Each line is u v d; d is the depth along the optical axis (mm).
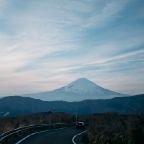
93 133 26594
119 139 20375
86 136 29578
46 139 27562
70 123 63625
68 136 33031
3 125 37000
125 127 27922
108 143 21000
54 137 30625
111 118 59469
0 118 46375
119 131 23859
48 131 41656
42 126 44062
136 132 18281
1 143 19328
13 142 23203
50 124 49219
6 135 21938
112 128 27672
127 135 19922
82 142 26609
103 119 61750
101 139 22078
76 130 46906
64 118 67438
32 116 57188
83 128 51094
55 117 64625
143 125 18688
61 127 55812
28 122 46219
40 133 36312
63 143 24391
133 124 19000
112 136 22000
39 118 54594
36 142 24016
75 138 30453
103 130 26797
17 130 27891
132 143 18203
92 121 65375
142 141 18031
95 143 23062
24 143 22750
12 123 40156
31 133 35562
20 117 51031
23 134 31594
